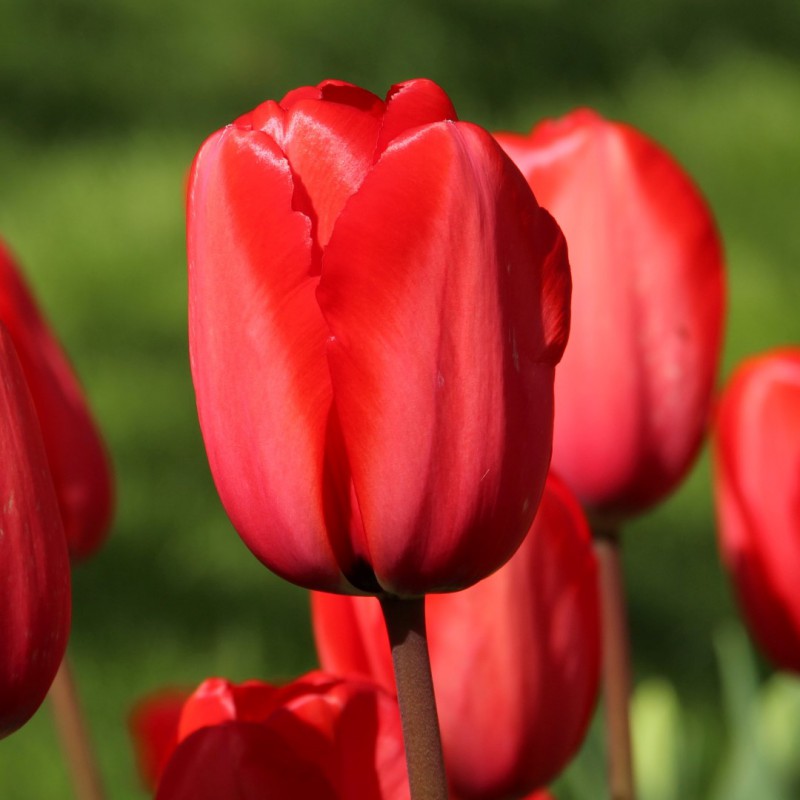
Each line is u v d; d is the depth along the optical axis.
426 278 0.80
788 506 0.98
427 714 0.83
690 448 0.96
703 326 0.96
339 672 0.91
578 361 0.96
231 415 0.82
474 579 0.82
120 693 1.86
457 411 0.81
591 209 0.95
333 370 0.81
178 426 2.46
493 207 0.80
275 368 0.81
